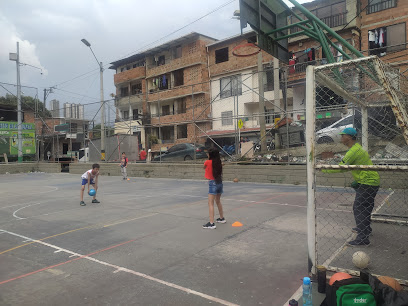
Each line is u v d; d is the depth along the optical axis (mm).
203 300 3197
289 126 13352
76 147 37000
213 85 27953
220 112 26438
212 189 5953
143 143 29656
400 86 4469
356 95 6160
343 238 4949
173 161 17297
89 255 4691
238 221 6355
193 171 15539
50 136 29031
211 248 4773
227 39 26516
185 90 29156
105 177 19031
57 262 4453
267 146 15336
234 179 13641
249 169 13336
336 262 3977
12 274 4078
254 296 3238
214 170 5895
